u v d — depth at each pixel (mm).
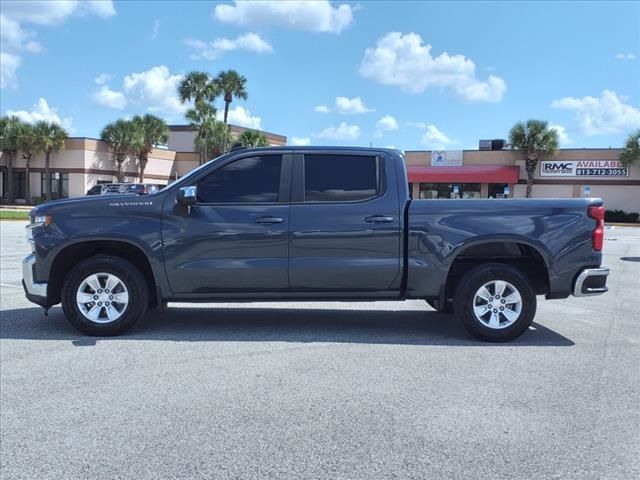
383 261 6414
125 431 3984
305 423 4129
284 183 6496
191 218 6395
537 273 6746
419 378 5125
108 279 6492
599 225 6465
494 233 6371
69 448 3732
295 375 5180
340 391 4777
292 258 6414
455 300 6516
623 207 41562
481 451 3715
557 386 4949
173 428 4031
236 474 3410
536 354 5965
